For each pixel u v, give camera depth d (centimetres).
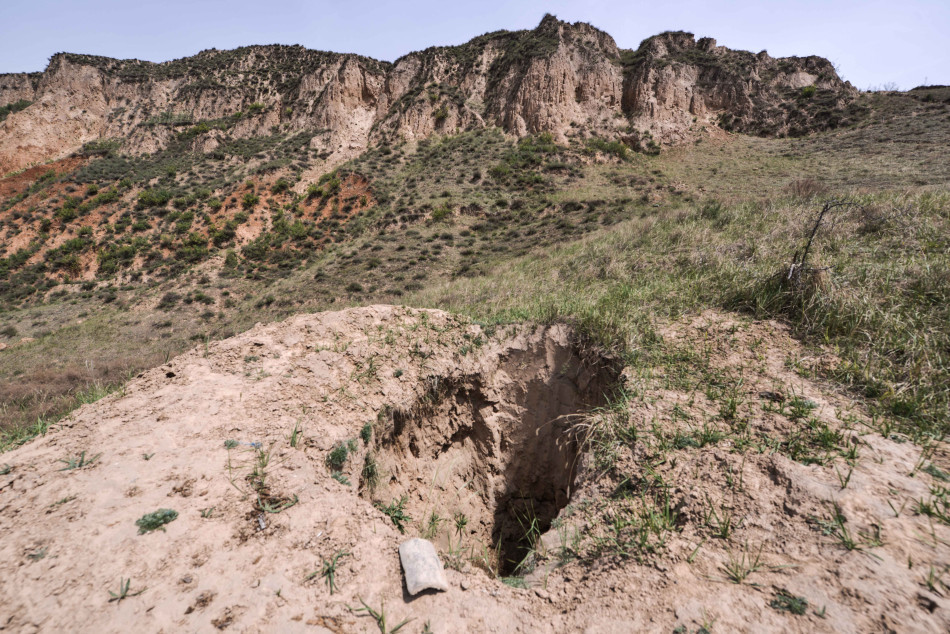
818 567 201
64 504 257
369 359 490
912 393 338
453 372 532
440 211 2848
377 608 207
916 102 3628
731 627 181
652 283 692
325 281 2217
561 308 604
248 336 521
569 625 199
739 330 488
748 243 780
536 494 551
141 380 436
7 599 199
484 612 209
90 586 206
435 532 432
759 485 262
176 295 2369
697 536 238
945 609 172
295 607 204
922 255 585
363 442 381
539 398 560
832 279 512
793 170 2867
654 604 200
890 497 236
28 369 1588
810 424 310
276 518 256
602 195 2888
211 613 198
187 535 238
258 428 347
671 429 334
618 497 292
